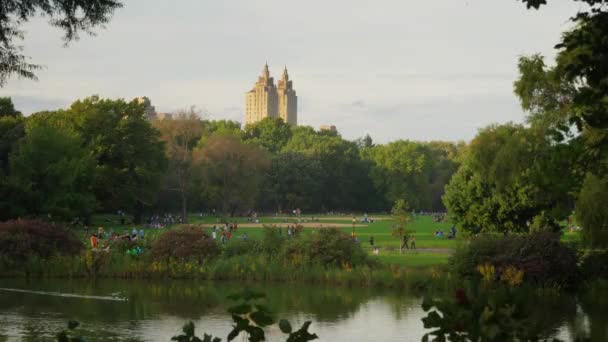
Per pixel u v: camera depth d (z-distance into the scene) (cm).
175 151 14862
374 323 3891
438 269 5422
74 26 1678
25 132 11044
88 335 3422
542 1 889
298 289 5359
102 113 12188
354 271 5625
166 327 3678
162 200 15788
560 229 6362
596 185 4112
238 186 16012
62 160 9256
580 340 736
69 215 9238
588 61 884
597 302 4622
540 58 4897
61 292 5066
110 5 1672
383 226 13538
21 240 6097
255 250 6331
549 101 4919
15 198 8856
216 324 3750
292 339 733
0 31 1627
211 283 5700
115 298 4800
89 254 6131
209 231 10906
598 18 876
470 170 7375
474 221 7206
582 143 977
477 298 680
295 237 6412
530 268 5031
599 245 4512
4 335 3366
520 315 663
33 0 1614
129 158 12188
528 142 5200
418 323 3891
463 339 675
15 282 5638
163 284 5631
